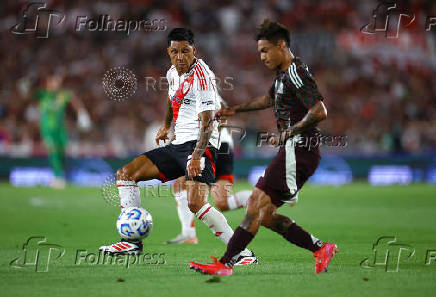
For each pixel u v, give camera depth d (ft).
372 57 370.12
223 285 61.98
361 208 166.81
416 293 58.13
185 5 358.23
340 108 342.44
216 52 351.25
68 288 60.49
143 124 305.73
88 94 314.76
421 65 378.12
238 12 364.79
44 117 230.27
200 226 125.29
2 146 280.51
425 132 330.75
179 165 79.41
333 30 371.35
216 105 81.30
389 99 354.33
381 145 325.21
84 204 174.09
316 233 113.91
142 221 80.18
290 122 68.18
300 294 57.62
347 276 67.21
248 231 66.80
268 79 343.67
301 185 67.62
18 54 329.52
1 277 66.39
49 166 269.23
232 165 101.30
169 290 59.47
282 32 67.51
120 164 270.87
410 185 270.87
